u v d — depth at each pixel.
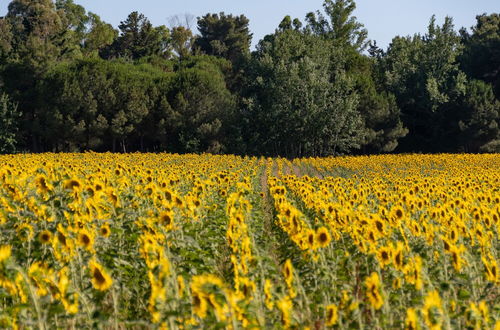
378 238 8.48
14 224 8.78
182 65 89.19
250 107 66.69
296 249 8.89
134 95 64.19
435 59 76.75
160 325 5.33
